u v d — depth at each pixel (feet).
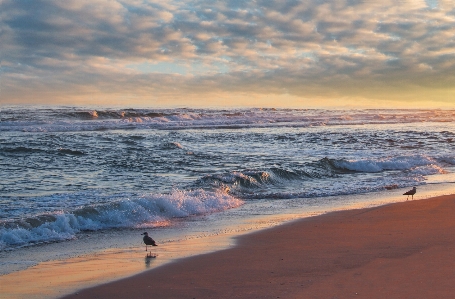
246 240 33.60
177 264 27.61
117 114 181.68
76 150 86.38
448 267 25.11
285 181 64.13
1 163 72.90
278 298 21.30
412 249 29.27
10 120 149.38
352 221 39.55
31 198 48.85
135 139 112.06
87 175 64.75
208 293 22.48
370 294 21.26
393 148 105.50
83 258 29.60
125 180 61.36
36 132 129.90
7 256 30.17
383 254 28.25
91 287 23.67
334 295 21.33
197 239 34.40
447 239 31.89
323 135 134.31
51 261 28.91
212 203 47.60
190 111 246.06
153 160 79.36
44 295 22.61
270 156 88.07
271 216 43.21
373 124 201.77
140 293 22.74
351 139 123.75
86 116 172.45
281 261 27.68
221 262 27.86
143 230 37.88
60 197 49.55
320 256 28.50
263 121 193.36
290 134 136.26
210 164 76.69
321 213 44.11
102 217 39.70
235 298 21.59
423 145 112.27
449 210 43.65
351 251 29.43
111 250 31.68
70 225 37.47
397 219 39.88
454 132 150.71
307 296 21.36
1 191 52.34
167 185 57.98
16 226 35.35
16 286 23.98
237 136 128.16
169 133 134.72
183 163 77.10
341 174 71.87
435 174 71.92
